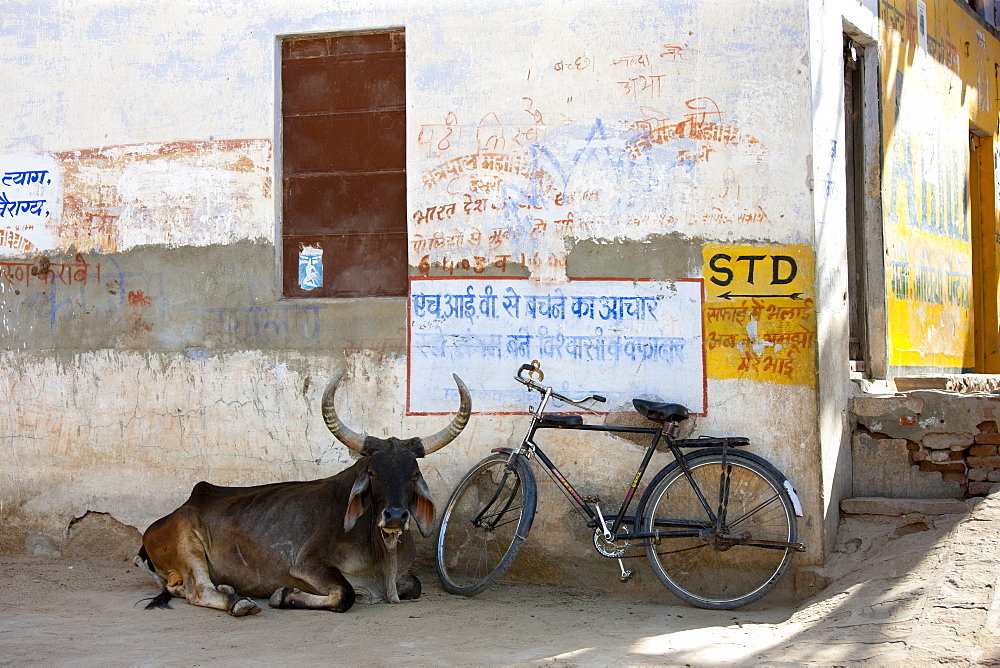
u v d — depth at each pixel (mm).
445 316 6602
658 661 4695
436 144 6648
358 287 6895
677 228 6328
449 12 6660
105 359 7148
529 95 6543
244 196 6953
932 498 6344
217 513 6199
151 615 5676
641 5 6422
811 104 6164
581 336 6434
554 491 6418
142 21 7164
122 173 7172
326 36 6949
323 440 6766
